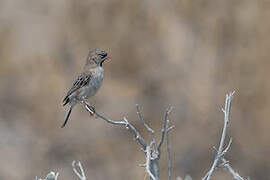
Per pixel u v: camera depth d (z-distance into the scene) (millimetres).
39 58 25391
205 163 22547
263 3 24875
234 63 24344
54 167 23297
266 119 23094
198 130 23406
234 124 23312
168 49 25219
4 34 26094
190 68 24734
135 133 9461
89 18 25797
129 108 24281
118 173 22875
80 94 14688
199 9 25578
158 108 24172
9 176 22734
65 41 25703
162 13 25609
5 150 23484
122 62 25188
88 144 23828
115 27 25594
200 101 24000
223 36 25000
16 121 24547
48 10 26547
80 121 24312
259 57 24047
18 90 25156
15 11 26859
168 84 24641
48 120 24391
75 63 25234
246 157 22766
